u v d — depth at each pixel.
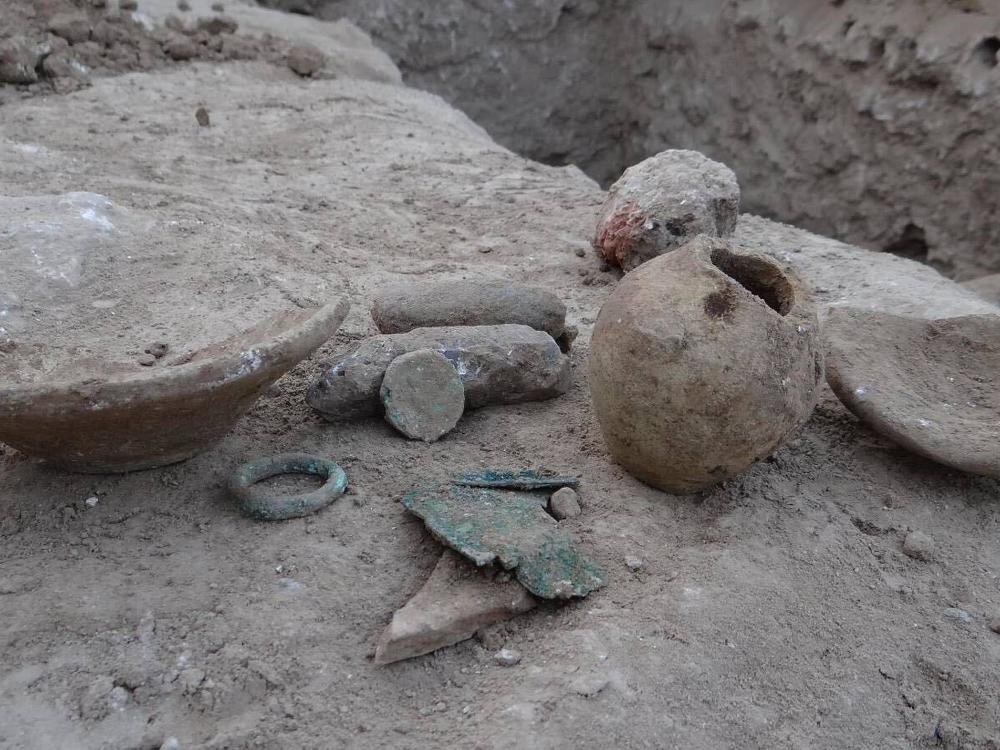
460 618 0.32
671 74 1.49
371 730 0.30
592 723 0.29
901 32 1.10
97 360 0.43
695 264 0.37
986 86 1.02
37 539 0.36
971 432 0.42
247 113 1.02
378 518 0.38
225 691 0.30
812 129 1.25
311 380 0.47
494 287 0.51
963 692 0.34
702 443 0.37
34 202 0.56
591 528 0.38
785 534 0.39
